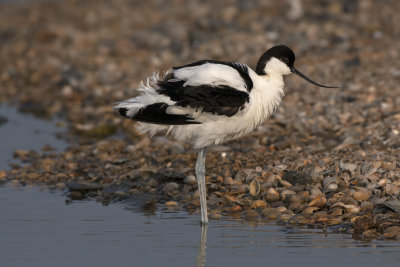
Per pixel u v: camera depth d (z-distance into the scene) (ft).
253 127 33.04
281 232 30.81
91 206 36.14
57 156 46.44
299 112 50.62
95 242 29.76
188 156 42.68
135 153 45.14
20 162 45.75
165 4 103.04
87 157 45.39
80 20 95.71
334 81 58.29
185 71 31.71
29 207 35.76
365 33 73.92
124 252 28.37
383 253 27.55
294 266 26.27
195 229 31.60
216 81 31.01
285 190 35.45
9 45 84.28
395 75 58.13
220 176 38.42
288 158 40.09
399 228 29.89
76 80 67.21
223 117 31.48
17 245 29.35
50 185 40.57
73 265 26.86
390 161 37.35
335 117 48.42
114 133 53.78
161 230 31.53
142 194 37.58
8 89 69.36
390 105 49.60
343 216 32.07
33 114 61.36
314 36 73.46
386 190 33.50
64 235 30.81
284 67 33.45
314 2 87.35
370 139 42.11
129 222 32.94
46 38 85.20
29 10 105.40
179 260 27.30
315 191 34.78
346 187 34.86
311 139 44.21
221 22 82.58
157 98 30.91
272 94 32.99
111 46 79.20
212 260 27.22
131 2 106.63
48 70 72.59
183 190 37.81
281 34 75.92
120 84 64.95
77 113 59.26
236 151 43.68
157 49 76.95
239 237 30.17
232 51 71.72
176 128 32.24
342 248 28.30
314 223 32.01
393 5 83.71
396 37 71.82
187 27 83.46
